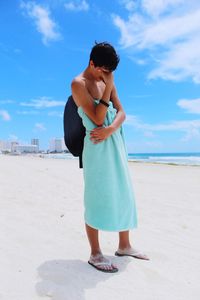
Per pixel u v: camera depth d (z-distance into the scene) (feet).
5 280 8.46
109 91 9.37
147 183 29.35
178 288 8.34
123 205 9.73
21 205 16.92
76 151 10.31
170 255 10.63
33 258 9.97
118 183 9.74
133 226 10.03
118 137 10.00
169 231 13.46
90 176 9.65
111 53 9.14
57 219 14.55
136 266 9.61
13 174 30.40
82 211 16.28
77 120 10.02
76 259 10.05
